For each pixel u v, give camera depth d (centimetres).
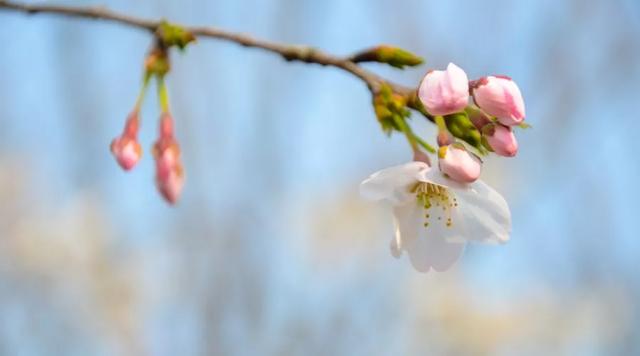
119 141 70
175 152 70
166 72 70
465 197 67
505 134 65
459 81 65
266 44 68
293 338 99
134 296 109
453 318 111
